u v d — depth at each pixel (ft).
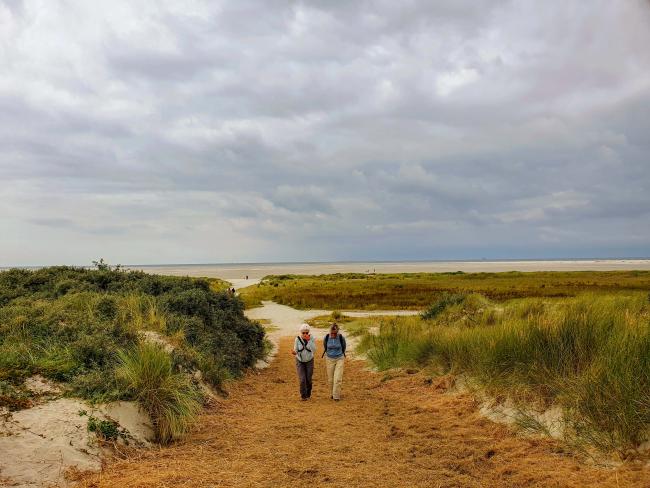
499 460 19.20
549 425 21.45
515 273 312.50
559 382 22.57
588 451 18.08
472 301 65.98
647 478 15.14
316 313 122.83
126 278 51.96
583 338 25.82
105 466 18.28
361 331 72.02
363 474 18.15
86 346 27.14
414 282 239.91
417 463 19.39
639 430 17.35
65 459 17.70
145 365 24.97
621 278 226.17
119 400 23.06
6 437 18.20
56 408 21.38
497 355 28.76
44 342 28.37
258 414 28.84
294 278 348.79
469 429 23.65
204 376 32.50
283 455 20.53
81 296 39.47
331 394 35.60
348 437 23.48
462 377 32.07
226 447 21.80
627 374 19.22
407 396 32.71
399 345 46.73
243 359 45.93
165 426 22.95
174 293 48.83
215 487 16.67
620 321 27.25
